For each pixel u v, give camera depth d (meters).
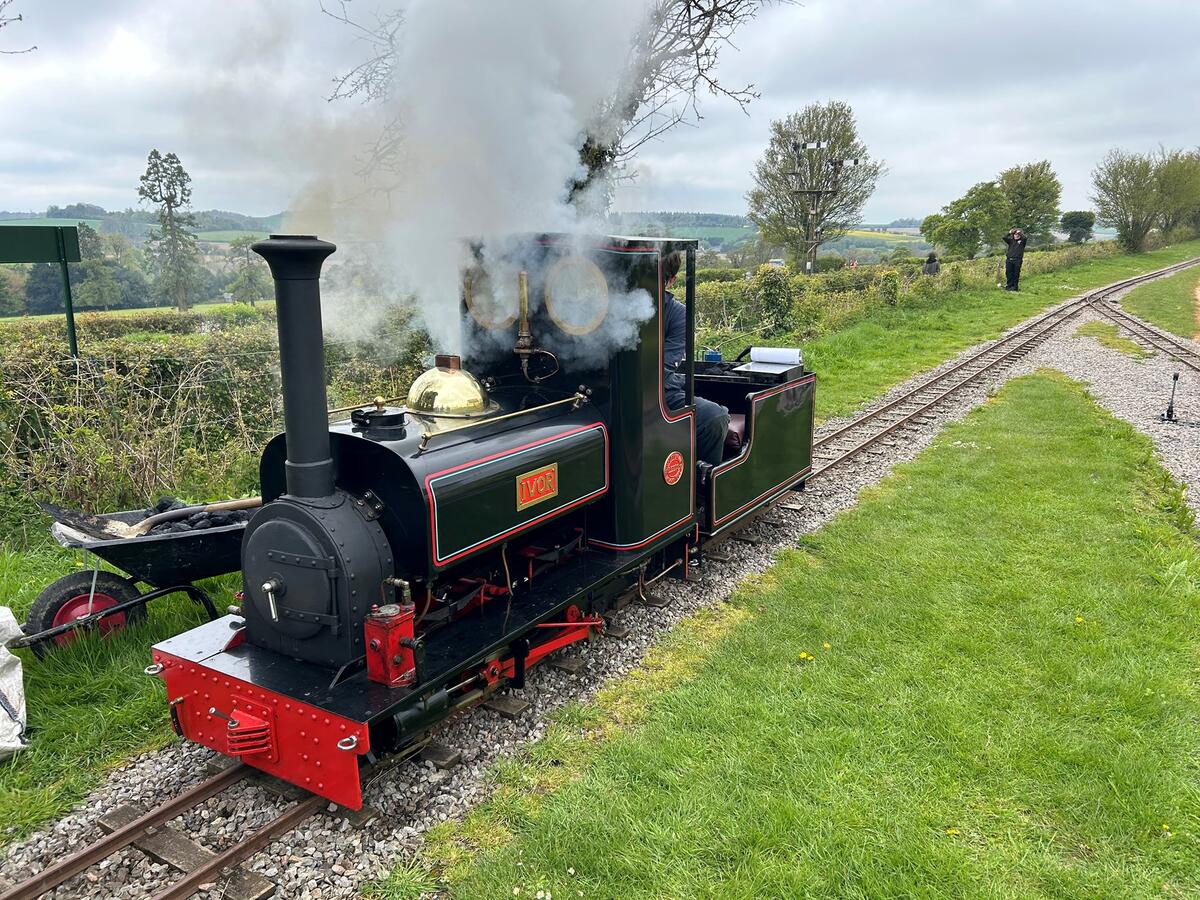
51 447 6.54
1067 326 20.80
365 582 3.41
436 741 3.89
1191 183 51.44
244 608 3.73
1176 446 9.50
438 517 3.51
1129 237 52.03
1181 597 5.42
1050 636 4.91
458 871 3.15
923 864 3.10
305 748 3.28
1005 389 12.95
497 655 4.08
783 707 4.18
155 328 11.01
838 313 20.61
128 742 3.97
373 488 3.65
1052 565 5.98
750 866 3.12
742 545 6.61
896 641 4.92
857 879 3.05
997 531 6.74
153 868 3.12
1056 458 8.91
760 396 6.27
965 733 3.92
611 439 4.70
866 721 4.05
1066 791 3.51
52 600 4.56
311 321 3.28
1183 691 4.30
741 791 3.53
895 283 24.27
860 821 3.33
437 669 3.50
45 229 6.84
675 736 3.95
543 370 4.81
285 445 3.77
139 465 6.97
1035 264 37.47
